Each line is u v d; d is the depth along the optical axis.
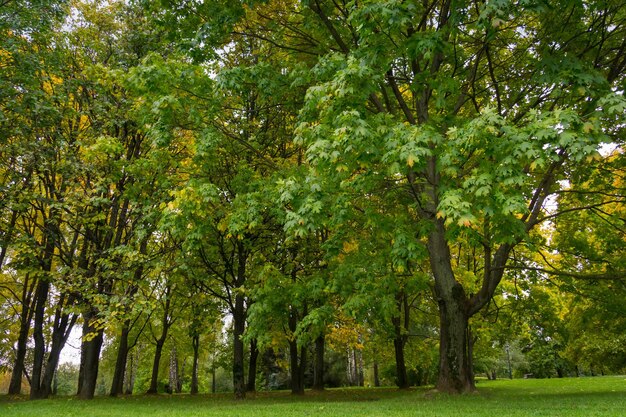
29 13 13.80
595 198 12.78
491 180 6.03
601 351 29.61
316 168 7.49
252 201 10.06
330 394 18.16
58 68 15.25
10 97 13.73
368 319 16.23
